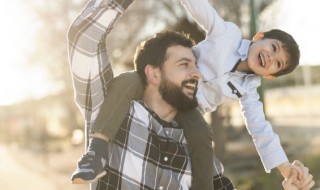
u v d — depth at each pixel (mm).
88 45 2760
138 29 14164
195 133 2854
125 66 15062
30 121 41344
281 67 3439
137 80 2844
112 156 2793
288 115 26969
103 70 2820
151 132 2799
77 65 2789
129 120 2805
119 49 14359
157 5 13523
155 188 2773
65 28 18344
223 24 3350
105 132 2758
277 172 9883
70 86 20250
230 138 18484
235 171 14203
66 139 39094
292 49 3432
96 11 2738
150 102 2865
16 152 31844
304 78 26156
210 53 3287
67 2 18062
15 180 18156
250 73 3459
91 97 2838
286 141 16984
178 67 2781
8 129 48031
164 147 2807
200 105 3258
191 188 2855
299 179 3027
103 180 2801
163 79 2795
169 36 2828
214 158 3021
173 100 2789
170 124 2859
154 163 2781
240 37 3408
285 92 28031
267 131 3252
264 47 3391
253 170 14000
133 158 2762
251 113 3318
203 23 3369
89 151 2736
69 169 21391
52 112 40625
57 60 19312
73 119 36500
